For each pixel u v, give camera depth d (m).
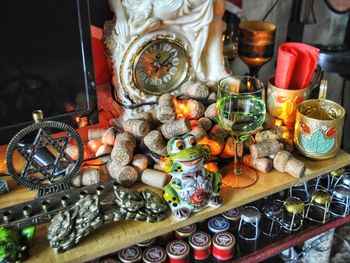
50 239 0.79
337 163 1.01
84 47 0.92
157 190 0.93
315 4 1.50
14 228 0.81
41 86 0.92
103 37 1.04
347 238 1.41
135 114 1.03
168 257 0.95
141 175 0.94
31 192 0.92
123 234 0.83
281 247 1.01
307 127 0.97
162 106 0.96
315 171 0.99
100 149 0.96
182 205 0.86
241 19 1.37
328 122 0.95
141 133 0.93
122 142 0.91
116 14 0.98
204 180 0.86
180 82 1.07
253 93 0.92
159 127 0.95
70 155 0.97
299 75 1.09
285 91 1.05
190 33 1.03
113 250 0.82
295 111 1.07
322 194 1.03
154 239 0.97
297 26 1.40
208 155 0.87
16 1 0.83
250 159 0.99
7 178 0.96
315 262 1.18
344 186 1.08
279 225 1.04
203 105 1.01
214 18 1.05
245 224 1.04
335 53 1.38
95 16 1.08
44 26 0.87
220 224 1.00
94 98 0.98
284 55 1.03
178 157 0.83
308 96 1.10
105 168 0.96
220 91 0.94
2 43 0.85
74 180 0.90
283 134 1.04
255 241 1.01
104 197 0.83
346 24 1.52
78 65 0.94
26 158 0.86
